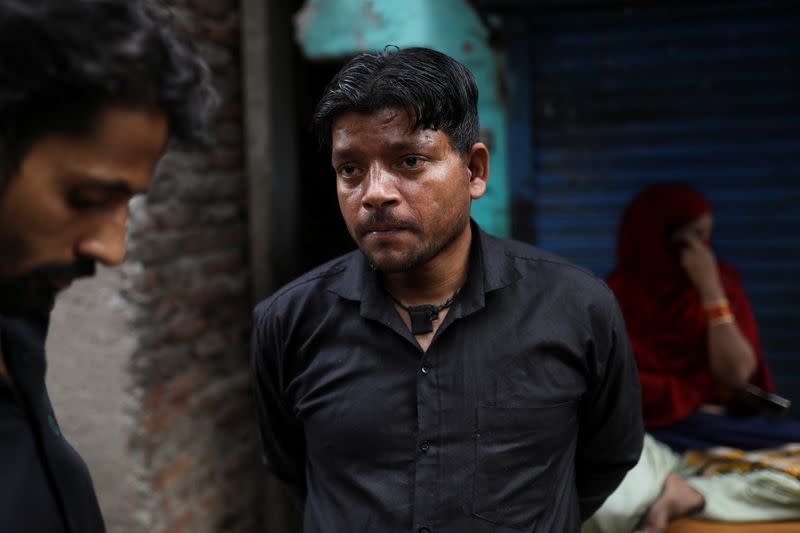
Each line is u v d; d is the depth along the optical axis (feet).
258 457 9.86
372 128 3.91
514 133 11.06
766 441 7.55
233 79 9.29
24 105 1.86
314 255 12.34
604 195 11.07
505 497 4.32
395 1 10.01
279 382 4.99
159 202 7.95
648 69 10.74
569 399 4.53
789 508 7.02
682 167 10.83
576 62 10.90
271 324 4.83
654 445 7.60
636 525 7.00
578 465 5.34
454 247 4.47
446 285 4.51
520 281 4.59
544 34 10.92
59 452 2.49
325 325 4.62
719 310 7.88
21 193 1.94
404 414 4.38
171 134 2.17
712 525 7.06
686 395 7.93
